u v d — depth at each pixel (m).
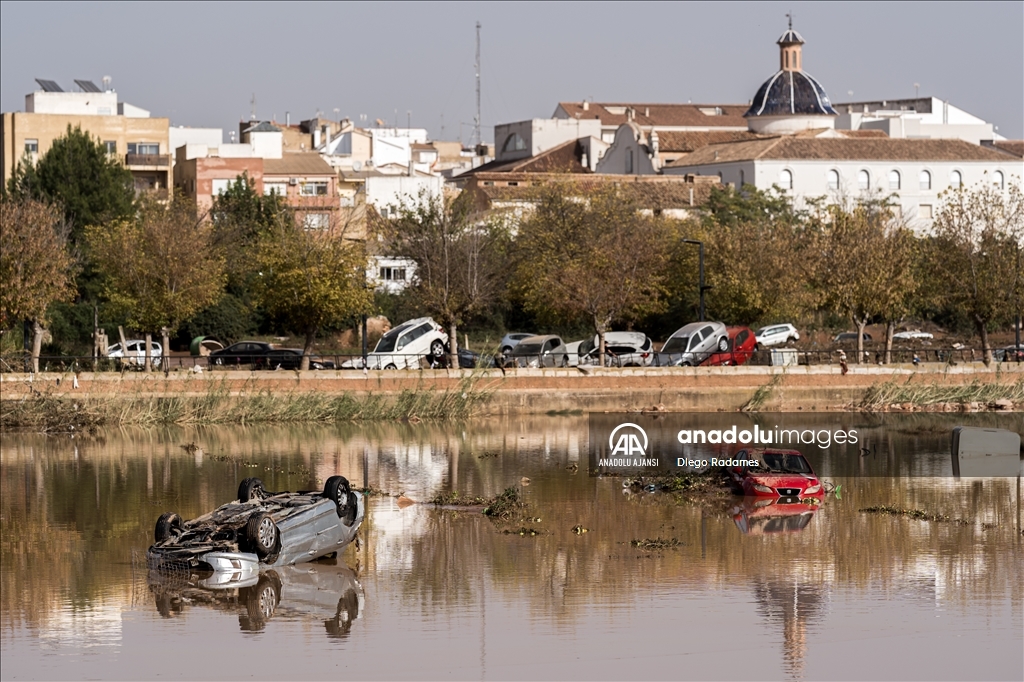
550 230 151.75
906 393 114.56
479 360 113.12
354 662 40.50
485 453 85.81
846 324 163.88
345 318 124.81
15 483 71.75
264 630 43.75
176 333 142.88
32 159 198.38
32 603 46.75
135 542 56.31
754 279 136.75
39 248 105.69
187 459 81.88
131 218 156.00
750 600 47.06
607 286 120.88
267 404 104.56
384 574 50.81
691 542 56.69
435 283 126.88
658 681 39.00
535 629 43.72
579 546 55.69
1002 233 124.62
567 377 112.19
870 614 45.53
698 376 113.81
